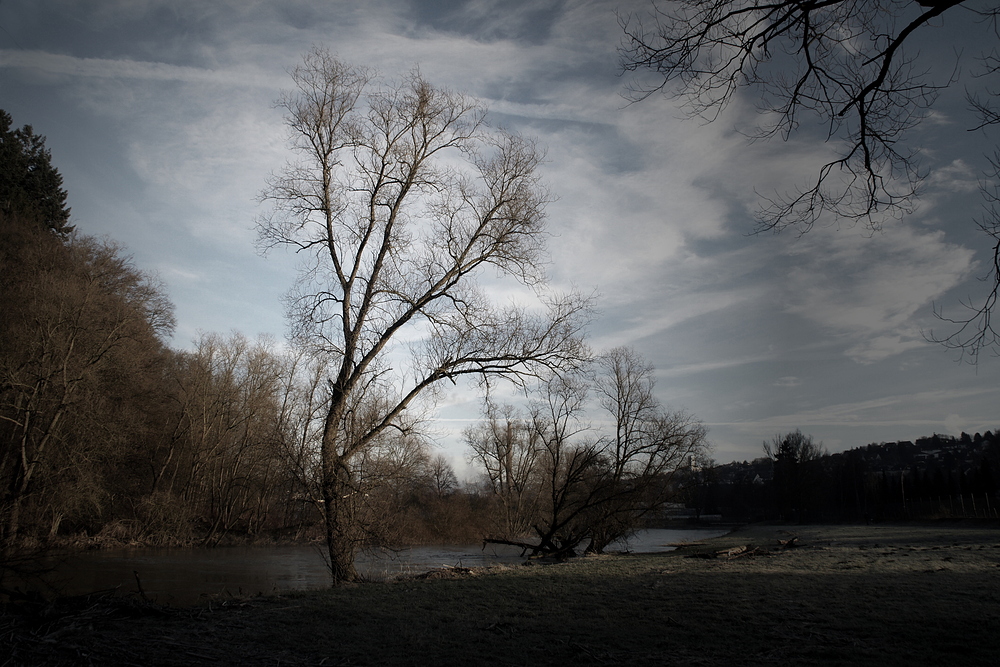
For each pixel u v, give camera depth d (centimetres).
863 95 753
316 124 1967
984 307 732
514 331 2050
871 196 812
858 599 1141
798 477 9156
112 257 3416
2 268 3017
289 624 1002
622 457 2895
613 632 928
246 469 4191
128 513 3584
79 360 2945
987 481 8212
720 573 1627
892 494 9475
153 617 1030
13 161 4078
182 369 4112
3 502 2431
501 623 988
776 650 793
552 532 2906
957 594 1175
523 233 2066
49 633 861
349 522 1912
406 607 1149
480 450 4894
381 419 2044
